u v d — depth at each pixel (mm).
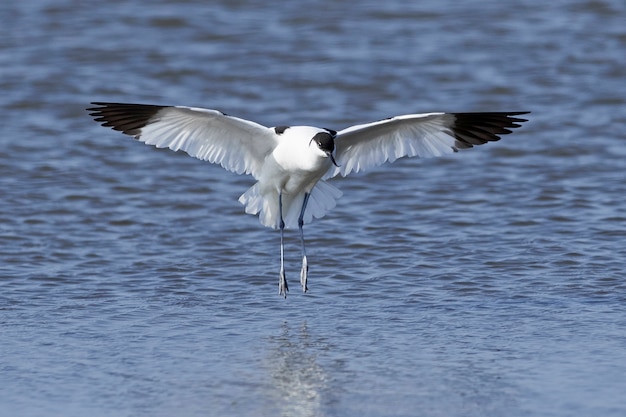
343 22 26391
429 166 19062
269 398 9812
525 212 16688
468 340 11406
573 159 19234
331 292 13352
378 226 16188
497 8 27219
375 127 12117
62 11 26750
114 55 24297
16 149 19438
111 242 15484
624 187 17734
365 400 9750
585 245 14984
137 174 18562
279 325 12016
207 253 15016
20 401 9703
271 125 21125
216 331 11805
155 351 11109
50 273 14047
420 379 10234
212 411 9500
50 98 21969
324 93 22609
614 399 9617
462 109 21875
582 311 12375
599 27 26016
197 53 24531
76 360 10812
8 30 25547
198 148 12211
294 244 15375
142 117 11906
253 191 12570
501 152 19625
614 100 22078
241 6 27438
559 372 10352
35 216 16531
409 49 24812
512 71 23594
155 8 27094
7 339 11469
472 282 13586
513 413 9367
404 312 12477
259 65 23906
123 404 9656
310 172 12141
